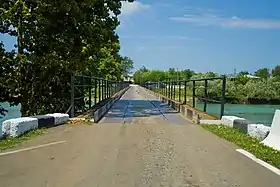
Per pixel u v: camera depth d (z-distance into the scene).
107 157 8.97
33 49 22.72
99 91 27.19
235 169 7.88
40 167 7.88
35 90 23.00
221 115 16.09
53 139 11.42
